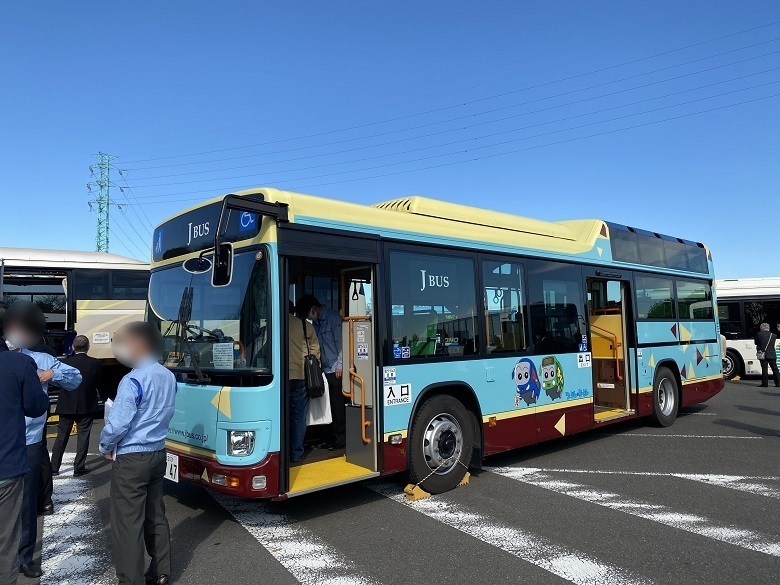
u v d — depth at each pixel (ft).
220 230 15.16
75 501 20.49
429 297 20.71
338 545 15.70
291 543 15.88
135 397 12.41
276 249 16.56
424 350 20.27
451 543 15.76
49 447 30.96
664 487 21.03
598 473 23.16
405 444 19.49
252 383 15.98
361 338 19.57
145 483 12.66
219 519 18.04
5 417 11.36
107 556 15.37
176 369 18.31
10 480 11.28
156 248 21.24
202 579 13.66
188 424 17.35
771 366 54.85
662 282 34.42
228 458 15.83
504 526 17.07
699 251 39.09
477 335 22.26
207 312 17.94
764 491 20.44
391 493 20.61
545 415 24.84
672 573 13.78
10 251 40.32
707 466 24.18
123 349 13.01
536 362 24.66
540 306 25.38
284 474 16.19
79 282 42.06
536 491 20.67
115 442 12.32
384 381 18.90
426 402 20.29
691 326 36.65
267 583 13.42
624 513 18.19
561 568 14.10
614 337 31.71
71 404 24.18
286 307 16.67
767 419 36.19
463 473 21.18
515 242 24.59
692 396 36.14
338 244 18.10
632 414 30.63
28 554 14.02
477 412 21.95
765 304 61.16
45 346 18.53
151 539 13.23
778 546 15.39
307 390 20.01
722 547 15.34
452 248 21.81
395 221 20.07
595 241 29.43
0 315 14.12
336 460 20.13
